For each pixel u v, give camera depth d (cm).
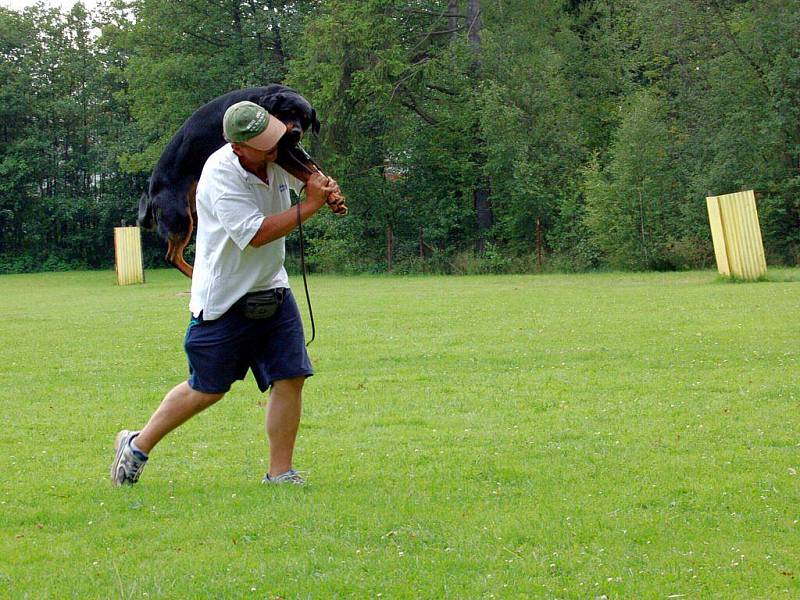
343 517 512
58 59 5178
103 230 5184
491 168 3606
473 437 724
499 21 3766
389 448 693
